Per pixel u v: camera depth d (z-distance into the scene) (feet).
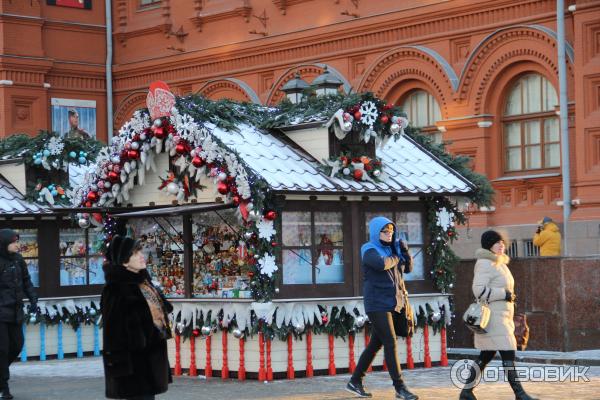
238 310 64.08
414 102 120.98
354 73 124.88
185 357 68.03
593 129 101.96
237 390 60.29
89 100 149.18
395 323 56.54
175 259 70.38
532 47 108.06
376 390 59.31
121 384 43.01
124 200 71.97
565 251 103.76
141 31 147.54
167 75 145.07
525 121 110.73
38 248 81.35
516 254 108.99
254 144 66.08
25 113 143.64
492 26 111.14
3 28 142.00
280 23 132.26
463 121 113.70
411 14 118.01
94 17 150.30
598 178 101.40
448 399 55.57
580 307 73.00
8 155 82.64
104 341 42.98
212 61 139.44
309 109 68.03
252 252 62.75
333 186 64.44
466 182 70.13
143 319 42.73
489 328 52.39
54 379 69.00
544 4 107.04
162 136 66.64
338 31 125.29
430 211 69.72
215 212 67.21
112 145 69.77
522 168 110.93
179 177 67.87
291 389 60.13
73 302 81.71
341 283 65.92
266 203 62.80
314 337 65.21
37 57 144.05
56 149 81.76
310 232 65.00
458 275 78.13
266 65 133.28
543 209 107.76
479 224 111.96
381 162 67.87
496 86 112.27
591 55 102.47
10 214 79.41
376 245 55.26
